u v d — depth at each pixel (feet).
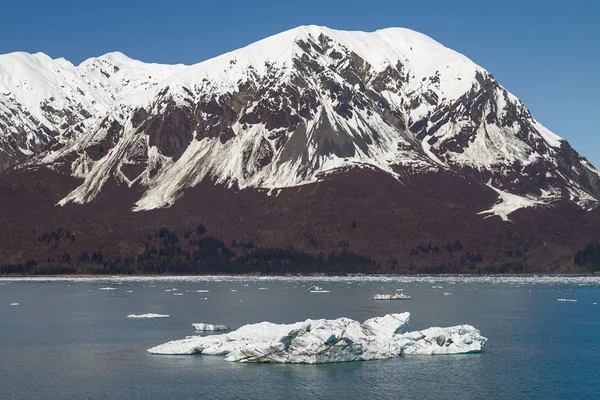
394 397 327.06
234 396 327.47
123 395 330.34
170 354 411.34
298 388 338.54
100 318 585.22
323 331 386.93
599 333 495.00
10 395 331.57
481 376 361.30
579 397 328.90
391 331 415.64
